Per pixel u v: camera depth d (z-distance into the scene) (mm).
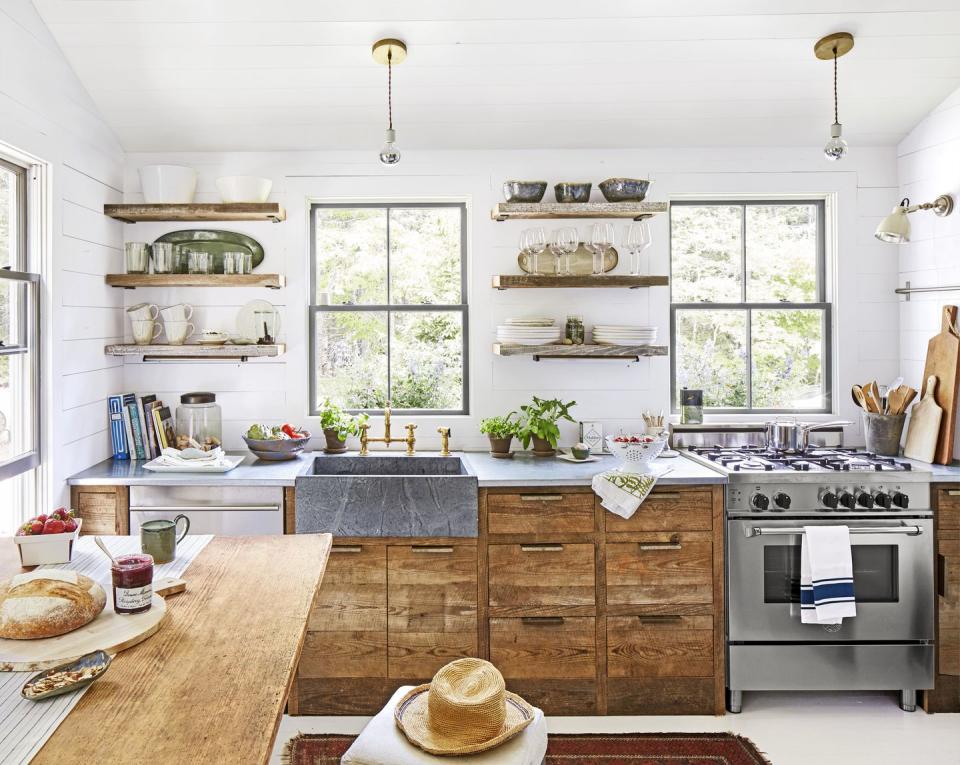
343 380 3824
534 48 3055
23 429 2809
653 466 3229
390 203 3803
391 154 2947
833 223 3771
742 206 3840
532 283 3506
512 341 3551
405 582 2992
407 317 3822
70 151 3053
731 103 3406
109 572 1867
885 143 3725
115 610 1605
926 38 3023
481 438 3754
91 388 3275
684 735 2875
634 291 3750
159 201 3457
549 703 3027
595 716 3027
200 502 3041
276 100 3332
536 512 2998
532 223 3725
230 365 3717
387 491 2967
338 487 2969
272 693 1283
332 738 2826
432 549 2984
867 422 3514
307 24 2910
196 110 3379
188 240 3660
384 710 1786
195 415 3506
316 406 3816
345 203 3791
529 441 3602
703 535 3018
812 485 3000
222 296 3693
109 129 3463
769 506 3002
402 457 3535
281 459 3430
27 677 1327
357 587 2986
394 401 3828
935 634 3049
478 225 3717
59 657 1379
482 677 1680
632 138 3650
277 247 3695
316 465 3523
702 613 3029
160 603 1659
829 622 2898
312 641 2990
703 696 3055
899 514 3006
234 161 3682
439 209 3811
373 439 3566
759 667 3029
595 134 3613
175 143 3596
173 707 1232
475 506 2971
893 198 3754
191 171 3494
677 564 3020
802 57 3121
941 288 3369
